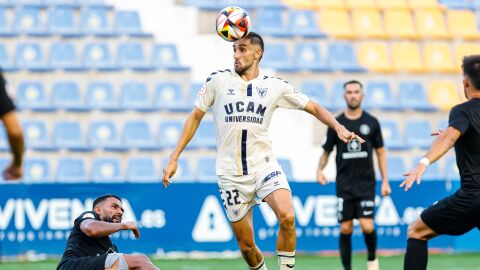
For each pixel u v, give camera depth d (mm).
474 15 53344
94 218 19484
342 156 27484
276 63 47656
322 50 49094
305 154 42844
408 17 52250
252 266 20391
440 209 17297
